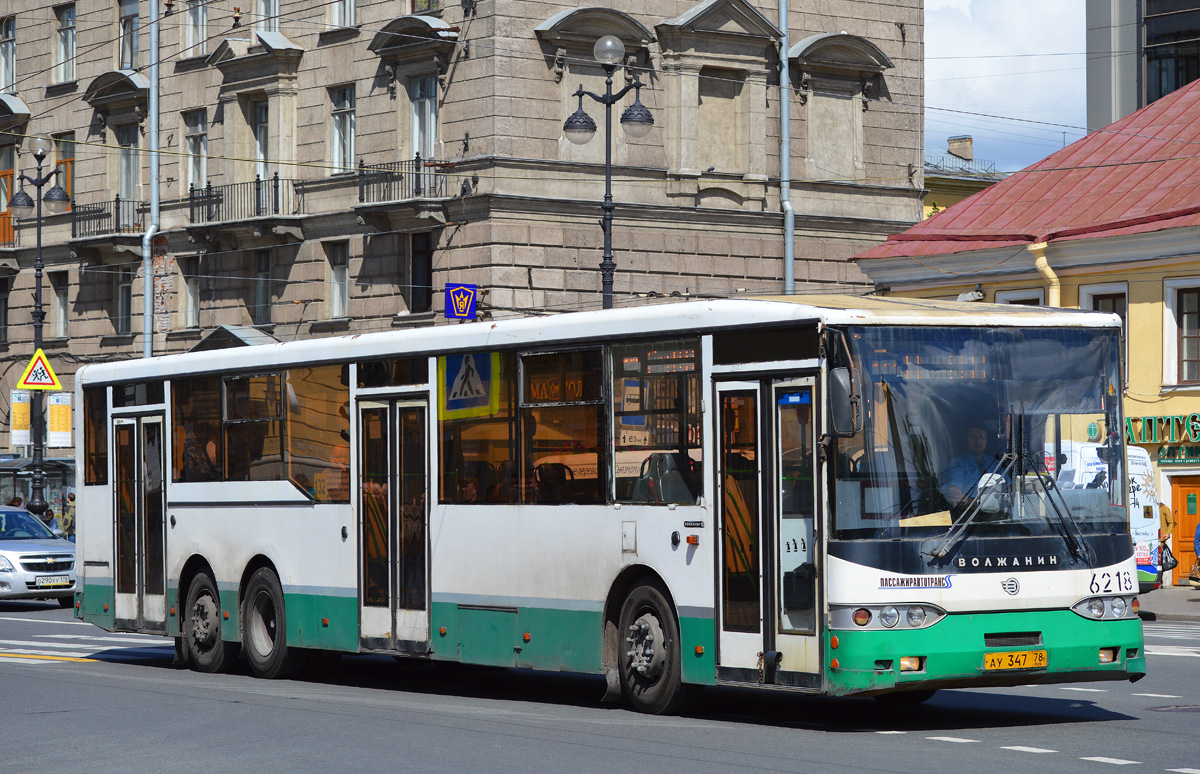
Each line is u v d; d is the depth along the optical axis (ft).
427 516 51.06
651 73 137.59
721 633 42.16
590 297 134.62
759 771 34.50
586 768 35.29
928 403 39.88
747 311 41.93
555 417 47.09
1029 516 40.24
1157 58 171.83
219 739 41.24
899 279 115.44
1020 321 41.06
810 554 39.86
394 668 62.69
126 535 64.80
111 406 65.92
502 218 130.93
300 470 56.18
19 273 177.88
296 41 148.05
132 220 163.94
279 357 57.26
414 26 134.72
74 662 65.21
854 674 38.50
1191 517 103.19
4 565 95.66
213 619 60.23
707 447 42.68
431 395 51.11
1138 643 41.19
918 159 151.23
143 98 162.81
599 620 45.50
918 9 151.02
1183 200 103.55
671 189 138.00
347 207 142.20
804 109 144.77
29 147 175.63
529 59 132.05
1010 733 40.57
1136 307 102.94
